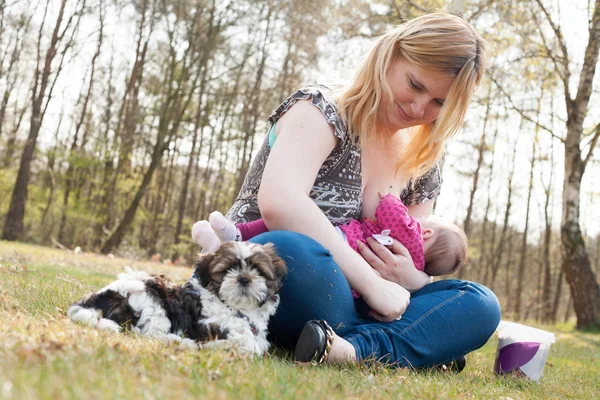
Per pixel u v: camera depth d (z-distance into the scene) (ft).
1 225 120.78
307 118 13.33
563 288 173.58
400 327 13.12
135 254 94.22
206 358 9.36
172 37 95.50
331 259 12.53
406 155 15.06
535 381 15.15
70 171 109.40
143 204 143.95
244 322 11.40
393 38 13.74
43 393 5.85
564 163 63.62
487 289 14.42
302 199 12.70
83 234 113.29
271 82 112.06
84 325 10.84
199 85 92.99
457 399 10.18
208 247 12.41
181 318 11.44
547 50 57.00
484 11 51.29
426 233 15.93
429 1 48.08
